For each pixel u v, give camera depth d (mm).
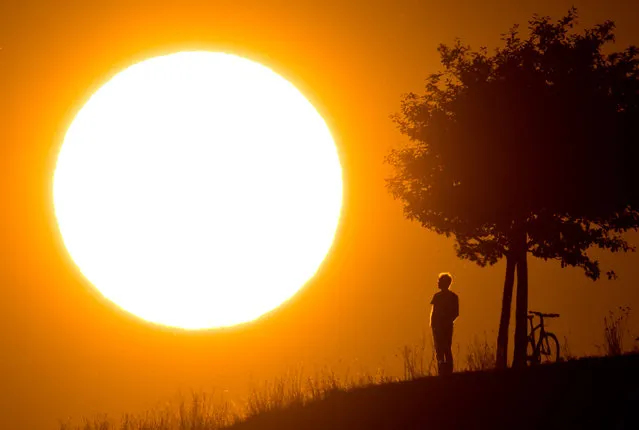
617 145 98438
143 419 94688
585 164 98562
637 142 98250
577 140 99250
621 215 99750
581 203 98938
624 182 97812
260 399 91250
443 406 75688
